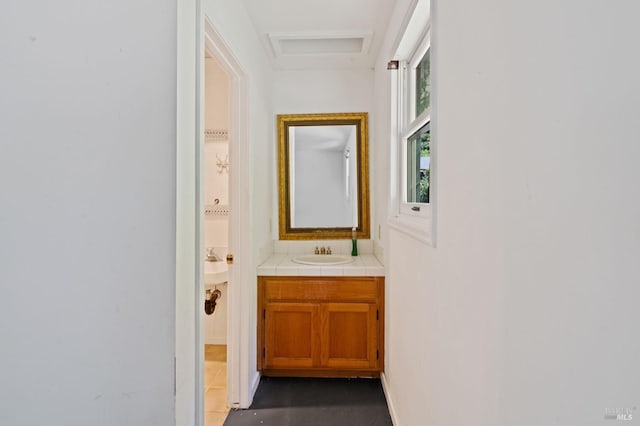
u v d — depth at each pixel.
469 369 0.82
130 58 0.83
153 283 0.85
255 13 1.86
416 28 1.50
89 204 0.83
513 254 0.63
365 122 2.65
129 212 0.84
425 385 1.20
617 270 0.41
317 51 2.39
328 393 2.07
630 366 0.40
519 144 0.61
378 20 1.94
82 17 0.82
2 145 0.81
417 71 1.77
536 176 0.56
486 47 0.73
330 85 2.67
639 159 0.38
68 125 0.82
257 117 2.11
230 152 1.87
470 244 0.82
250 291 1.97
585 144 0.45
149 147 0.84
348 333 2.16
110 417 0.85
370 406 1.94
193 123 0.99
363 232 2.67
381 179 2.27
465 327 0.84
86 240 0.83
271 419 1.83
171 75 0.84
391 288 1.88
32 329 0.83
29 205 0.82
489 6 0.72
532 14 0.57
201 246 1.04
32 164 0.82
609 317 0.42
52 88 0.81
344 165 2.69
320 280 2.16
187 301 0.94
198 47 1.03
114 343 0.84
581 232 0.46
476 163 0.78
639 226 0.38
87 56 0.82
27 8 0.81
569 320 0.49
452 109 0.94
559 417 0.51
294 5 1.79
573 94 0.47
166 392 0.85
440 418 1.03
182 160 0.91
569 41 0.48
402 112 1.85
